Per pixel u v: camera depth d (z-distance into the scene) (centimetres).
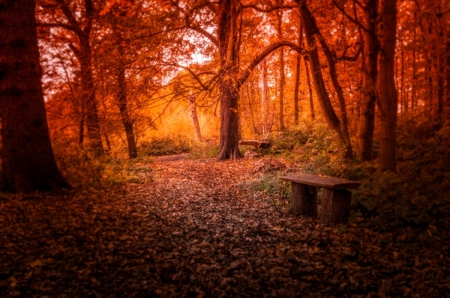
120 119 1216
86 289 326
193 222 568
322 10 1126
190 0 1035
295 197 623
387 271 370
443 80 1352
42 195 671
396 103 675
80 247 426
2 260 376
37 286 325
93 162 952
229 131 1486
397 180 583
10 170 688
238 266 385
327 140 1214
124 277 353
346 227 512
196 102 954
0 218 519
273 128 2044
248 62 1302
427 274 363
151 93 936
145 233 496
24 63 688
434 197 577
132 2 1173
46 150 721
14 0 670
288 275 363
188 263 392
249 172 1070
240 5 920
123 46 1069
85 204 635
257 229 529
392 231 493
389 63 661
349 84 1547
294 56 1916
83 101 1185
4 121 686
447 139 934
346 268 376
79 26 1280
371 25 896
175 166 1316
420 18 1186
